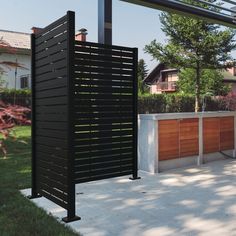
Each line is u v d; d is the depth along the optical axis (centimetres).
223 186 474
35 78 420
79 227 326
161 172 569
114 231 316
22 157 701
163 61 1752
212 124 667
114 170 480
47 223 334
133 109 503
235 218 347
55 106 371
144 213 364
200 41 1680
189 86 2147
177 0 568
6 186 472
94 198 420
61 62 358
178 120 600
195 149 630
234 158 706
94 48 450
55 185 373
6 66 349
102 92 458
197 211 369
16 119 336
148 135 568
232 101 1830
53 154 377
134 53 500
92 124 446
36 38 417
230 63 1722
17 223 333
